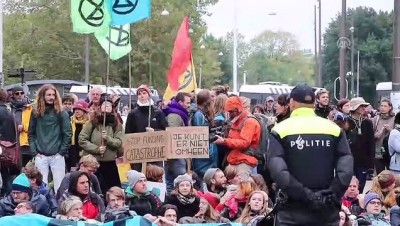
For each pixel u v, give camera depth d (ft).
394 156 51.11
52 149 45.55
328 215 27.61
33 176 38.24
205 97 48.98
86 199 37.22
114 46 51.16
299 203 27.66
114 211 34.81
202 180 46.75
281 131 27.81
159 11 180.65
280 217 27.94
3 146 45.96
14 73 97.19
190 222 35.78
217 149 47.24
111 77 185.68
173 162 46.14
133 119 46.91
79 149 47.19
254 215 35.88
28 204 35.22
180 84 56.24
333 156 27.84
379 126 55.88
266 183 44.55
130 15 49.57
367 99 270.46
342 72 144.97
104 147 45.01
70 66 190.60
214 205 39.86
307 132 27.73
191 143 43.96
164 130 45.78
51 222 30.94
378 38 272.72
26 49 191.11
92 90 46.75
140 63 180.34
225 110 46.24
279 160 27.37
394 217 34.96
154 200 38.63
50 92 45.52
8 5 192.75
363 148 51.34
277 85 140.36
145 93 46.93
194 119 48.78
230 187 38.83
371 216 36.81
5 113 46.09
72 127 49.57
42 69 191.52
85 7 49.70
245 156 44.21
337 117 51.01
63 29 187.83
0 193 44.57
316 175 27.61
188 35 56.54
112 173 45.57
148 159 43.68
